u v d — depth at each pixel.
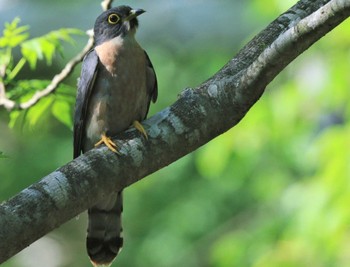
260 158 14.43
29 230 5.95
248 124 13.24
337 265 11.09
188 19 19.91
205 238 15.62
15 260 18.22
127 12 8.60
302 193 12.30
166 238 15.75
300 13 7.23
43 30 20.41
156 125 6.57
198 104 6.62
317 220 11.02
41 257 18.38
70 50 18.47
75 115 8.48
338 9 6.05
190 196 15.96
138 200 16.31
